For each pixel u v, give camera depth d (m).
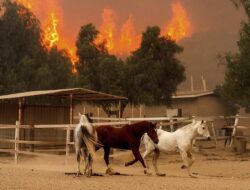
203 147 29.05
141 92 35.91
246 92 25.83
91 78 37.00
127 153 21.97
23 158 25.22
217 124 41.44
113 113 35.44
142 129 17.34
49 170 18.48
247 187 13.93
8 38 45.72
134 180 15.20
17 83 43.56
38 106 28.12
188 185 14.06
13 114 28.36
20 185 13.72
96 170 19.16
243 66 25.52
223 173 19.17
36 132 27.50
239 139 28.91
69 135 21.80
